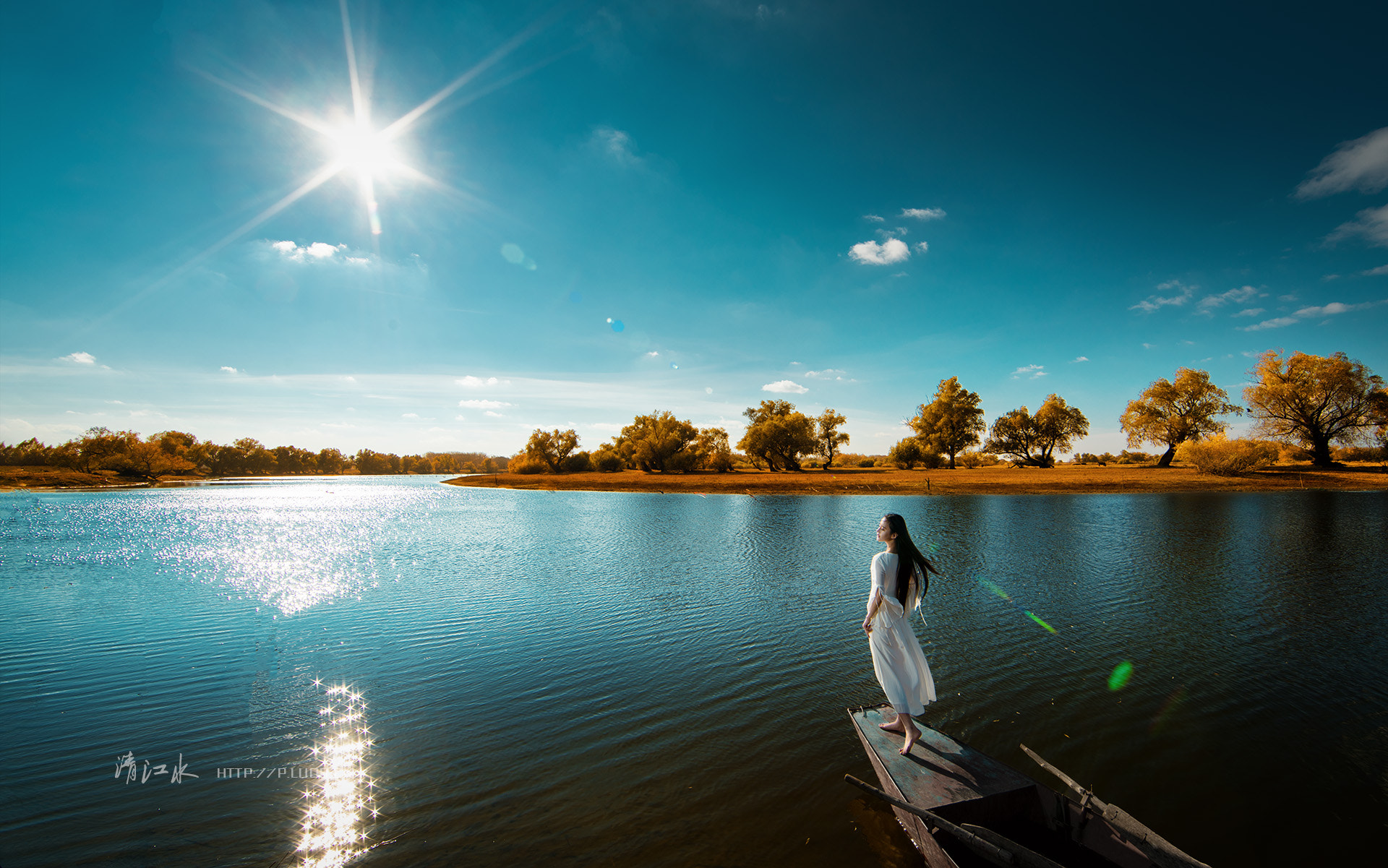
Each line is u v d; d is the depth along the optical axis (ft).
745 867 12.99
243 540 79.71
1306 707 21.94
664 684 24.76
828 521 92.32
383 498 202.18
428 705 22.70
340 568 54.60
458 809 15.49
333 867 12.96
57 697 23.32
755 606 38.11
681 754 18.61
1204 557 54.49
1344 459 196.44
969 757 15.98
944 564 51.39
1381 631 31.45
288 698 23.26
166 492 252.42
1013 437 278.87
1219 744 19.08
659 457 301.63
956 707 22.22
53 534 89.30
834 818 14.93
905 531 18.01
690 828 14.56
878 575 17.47
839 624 33.78
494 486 260.62
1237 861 13.42
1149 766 17.70
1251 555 55.06
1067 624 33.24
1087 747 18.99
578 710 22.11
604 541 73.46
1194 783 16.75
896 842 13.91
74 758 18.29
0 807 15.46
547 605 38.83
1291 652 28.25
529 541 73.97
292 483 396.57
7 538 84.58
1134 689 23.84
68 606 39.58
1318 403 173.99
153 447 378.73
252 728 20.57
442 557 61.77
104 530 94.48
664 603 39.22
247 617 36.19
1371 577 44.78
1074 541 65.31
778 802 15.79
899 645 17.02
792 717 21.39
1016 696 23.25
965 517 92.12
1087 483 153.38
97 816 15.03
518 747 19.10
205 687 24.62
